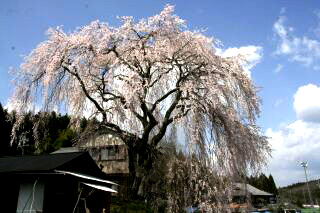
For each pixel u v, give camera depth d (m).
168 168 11.70
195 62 11.81
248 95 11.64
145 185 12.01
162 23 11.77
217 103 10.66
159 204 11.66
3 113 19.50
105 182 10.88
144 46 11.65
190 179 10.95
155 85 12.73
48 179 9.09
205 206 10.48
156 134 13.02
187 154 10.99
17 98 10.77
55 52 10.95
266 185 45.22
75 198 10.05
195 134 10.52
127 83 10.51
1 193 9.28
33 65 10.99
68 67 11.10
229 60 12.25
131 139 12.15
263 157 11.74
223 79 11.48
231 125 10.79
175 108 11.77
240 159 10.73
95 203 11.52
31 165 9.34
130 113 11.71
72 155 10.27
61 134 23.06
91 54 11.27
